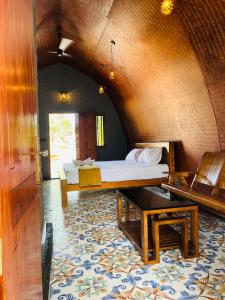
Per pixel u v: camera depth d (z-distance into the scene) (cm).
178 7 294
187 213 397
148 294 191
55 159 1119
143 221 237
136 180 495
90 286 204
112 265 238
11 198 71
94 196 532
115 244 286
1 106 63
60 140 1262
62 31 521
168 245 255
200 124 420
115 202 479
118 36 440
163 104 509
